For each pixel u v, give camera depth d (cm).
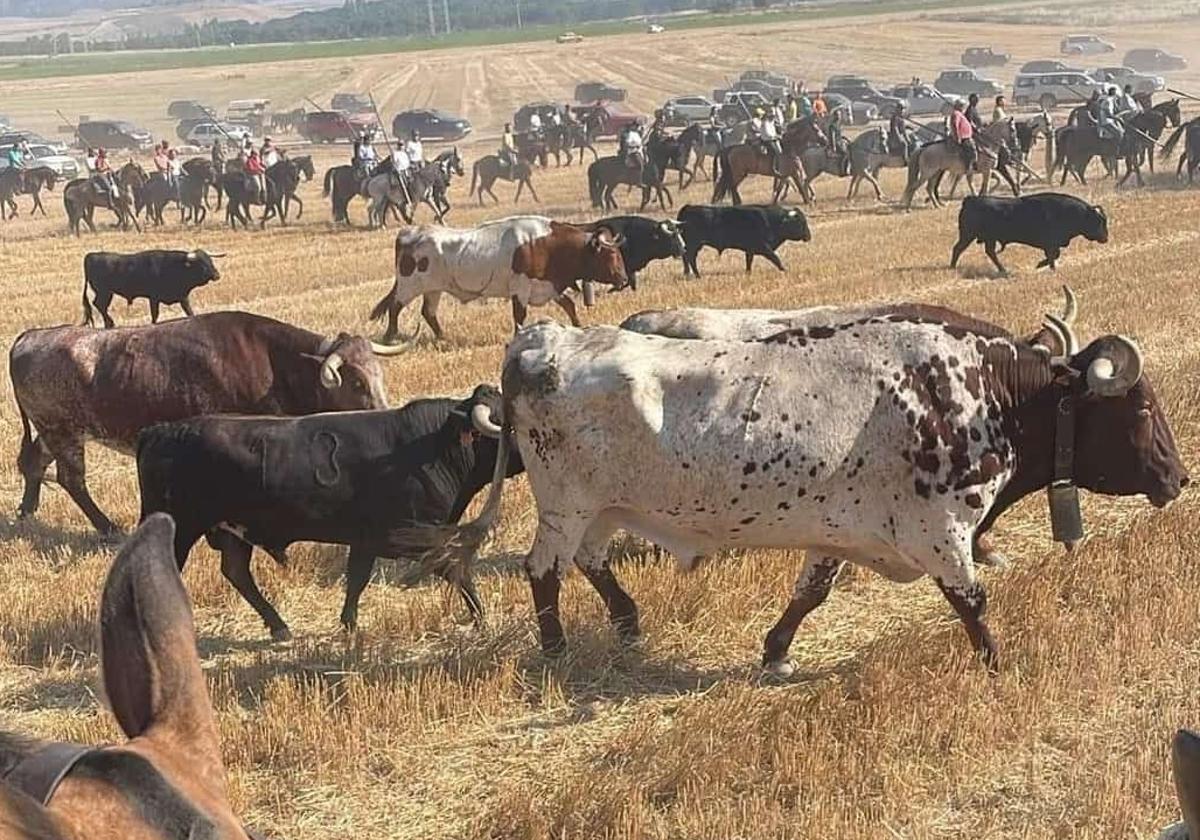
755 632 875
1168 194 3359
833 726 718
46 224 4081
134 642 154
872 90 6194
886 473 743
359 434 848
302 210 4088
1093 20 10000
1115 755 685
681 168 4047
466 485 855
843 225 3134
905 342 745
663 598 887
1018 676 762
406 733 750
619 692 800
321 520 848
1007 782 675
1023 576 888
